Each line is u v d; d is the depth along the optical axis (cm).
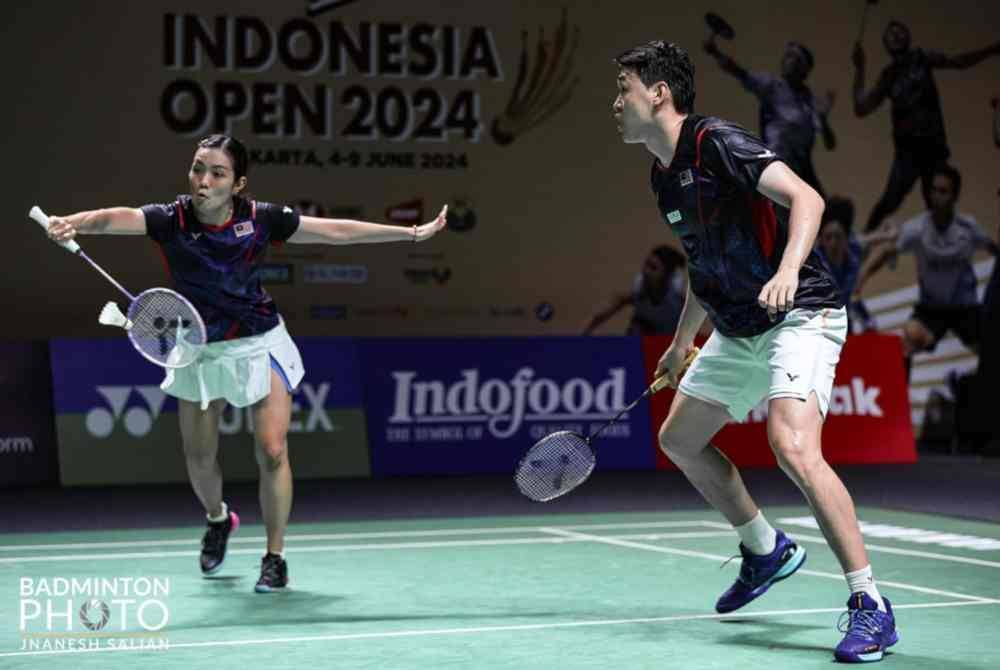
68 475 1454
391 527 1143
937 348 1914
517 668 605
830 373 643
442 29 1748
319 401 1548
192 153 1670
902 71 1909
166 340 752
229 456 1492
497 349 1620
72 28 1630
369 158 1728
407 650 645
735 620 723
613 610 753
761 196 639
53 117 1628
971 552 989
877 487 1455
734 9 1850
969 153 1933
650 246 1831
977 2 1933
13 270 1620
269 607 762
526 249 1791
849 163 1892
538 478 705
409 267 1750
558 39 1791
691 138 643
